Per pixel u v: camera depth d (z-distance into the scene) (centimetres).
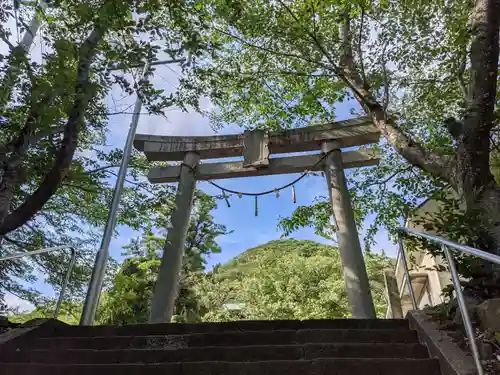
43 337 344
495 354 226
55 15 418
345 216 598
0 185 386
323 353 280
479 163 351
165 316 550
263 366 255
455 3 479
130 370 260
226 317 1021
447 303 318
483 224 306
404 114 534
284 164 692
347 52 589
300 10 571
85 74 385
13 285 591
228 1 446
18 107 421
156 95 386
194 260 950
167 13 445
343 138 681
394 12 515
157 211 665
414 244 360
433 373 242
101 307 867
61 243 642
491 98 368
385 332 311
